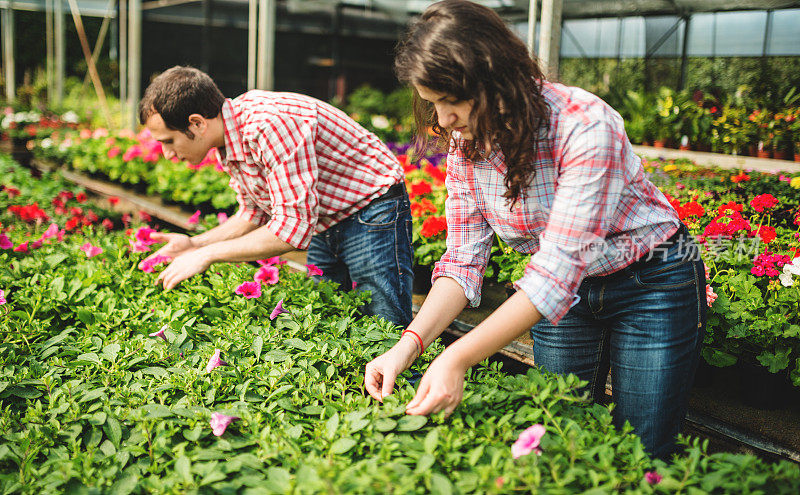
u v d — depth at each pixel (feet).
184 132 7.36
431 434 4.40
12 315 7.80
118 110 44.39
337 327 7.16
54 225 11.25
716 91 32.42
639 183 5.30
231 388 5.98
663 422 5.70
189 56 42.55
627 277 5.56
